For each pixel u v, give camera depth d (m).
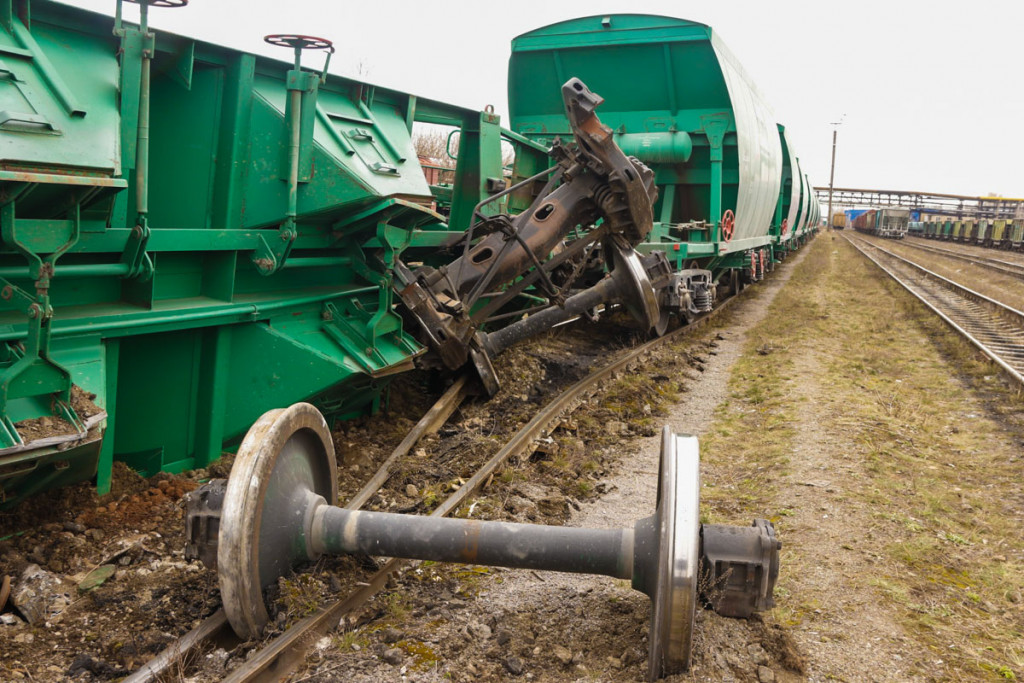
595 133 6.60
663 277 9.92
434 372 7.80
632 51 12.47
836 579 4.27
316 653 3.40
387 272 6.12
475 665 3.43
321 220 5.77
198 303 5.02
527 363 9.48
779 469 6.06
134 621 3.65
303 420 3.63
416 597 3.98
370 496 5.17
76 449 3.77
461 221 8.51
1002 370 10.27
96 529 4.28
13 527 4.07
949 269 32.28
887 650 3.60
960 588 4.29
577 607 3.96
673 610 3.13
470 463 5.95
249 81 5.30
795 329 13.70
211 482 3.54
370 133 6.05
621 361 9.61
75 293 4.45
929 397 9.24
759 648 3.55
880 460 6.36
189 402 5.21
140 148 4.34
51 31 4.14
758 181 14.81
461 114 8.03
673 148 12.69
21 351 3.81
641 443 7.09
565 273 9.88
